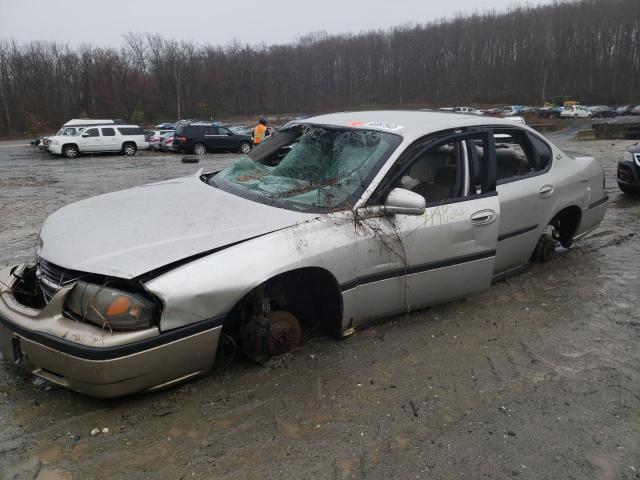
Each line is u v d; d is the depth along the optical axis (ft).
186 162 76.43
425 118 13.83
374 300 11.91
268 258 10.07
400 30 370.94
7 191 43.47
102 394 9.04
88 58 272.31
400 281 12.11
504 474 8.32
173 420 9.46
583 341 12.72
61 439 8.96
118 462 8.45
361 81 352.69
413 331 13.06
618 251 19.88
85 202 12.92
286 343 11.41
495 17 377.71
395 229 11.74
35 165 74.33
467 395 10.43
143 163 76.84
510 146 15.26
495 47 369.30
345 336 12.08
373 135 12.96
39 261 10.68
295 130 14.58
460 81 367.04
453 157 13.26
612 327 13.47
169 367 9.39
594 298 15.31
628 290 15.96
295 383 10.64
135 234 10.28
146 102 292.61
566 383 10.91
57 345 8.96
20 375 10.91
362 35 360.69
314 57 341.41
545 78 365.81
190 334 9.37
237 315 10.99
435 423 9.55
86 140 91.56
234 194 12.50
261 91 331.98
